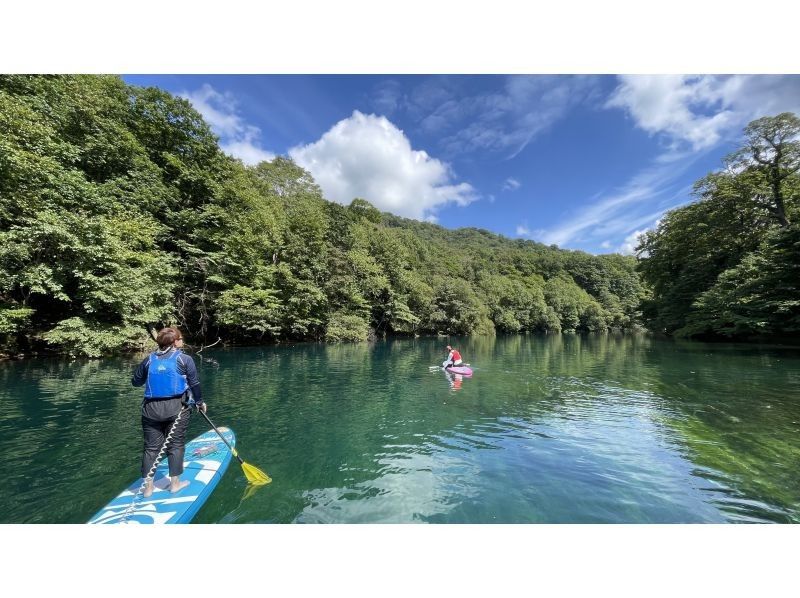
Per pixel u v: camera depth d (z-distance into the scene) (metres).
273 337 26.28
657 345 27.39
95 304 13.75
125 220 16.25
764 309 21.12
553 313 63.62
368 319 34.53
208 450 5.31
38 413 7.34
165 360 3.94
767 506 4.06
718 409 8.30
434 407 8.59
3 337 13.29
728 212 27.44
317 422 7.33
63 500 4.05
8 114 12.52
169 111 22.48
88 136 17.05
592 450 5.79
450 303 47.03
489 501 4.17
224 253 22.06
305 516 3.83
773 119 23.89
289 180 40.38
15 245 11.71
